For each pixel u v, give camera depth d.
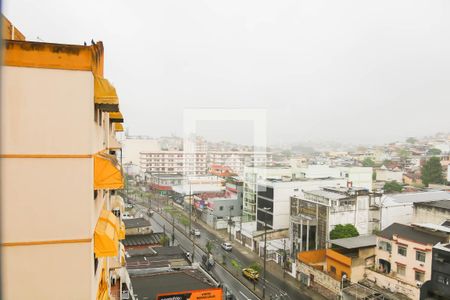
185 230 51.41
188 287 24.75
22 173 7.19
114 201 17.89
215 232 50.56
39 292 7.35
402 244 27.61
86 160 7.51
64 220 7.43
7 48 7.00
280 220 42.66
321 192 38.75
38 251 7.31
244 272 34.97
